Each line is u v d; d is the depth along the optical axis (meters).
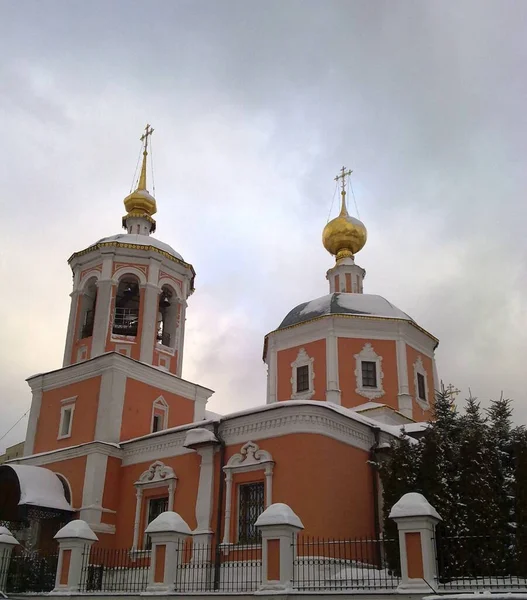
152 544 14.19
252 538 17.52
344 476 17.95
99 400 22.27
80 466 21.31
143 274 24.45
